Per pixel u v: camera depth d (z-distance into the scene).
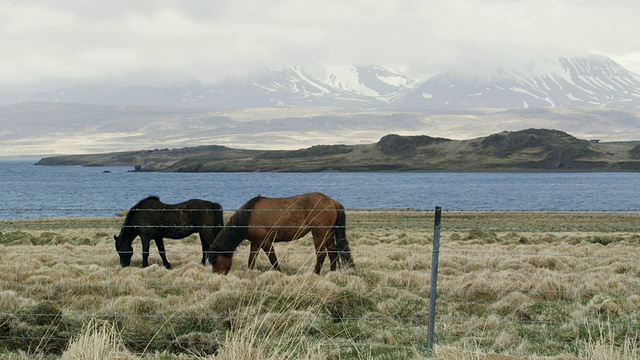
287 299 12.46
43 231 41.12
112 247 27.59
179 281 16.05
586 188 168.38
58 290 14.62
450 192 151.75
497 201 117.06
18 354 10.01
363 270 18.38
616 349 9.06
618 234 38.94
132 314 12.31
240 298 12.76
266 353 9.10
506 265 19.92
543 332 11.62
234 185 195.25
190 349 10.48
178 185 194.25
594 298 13.46
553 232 41.34
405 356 9.67
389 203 112.19
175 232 21.47
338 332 11.18
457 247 27.52
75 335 10.84
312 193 18.95
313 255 22.17
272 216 18.64
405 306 13.26
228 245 18.80
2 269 17.98
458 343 10.47
